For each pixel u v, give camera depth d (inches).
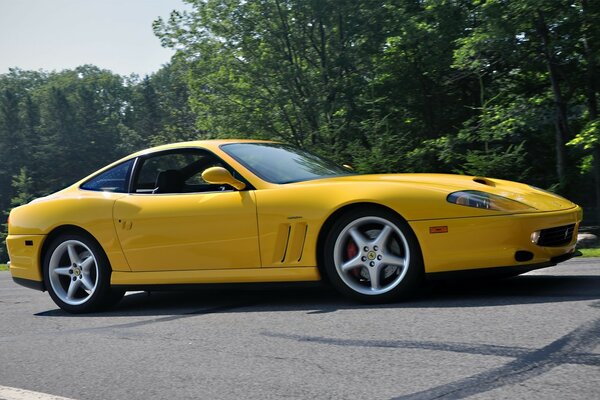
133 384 136.9
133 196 231.5
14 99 3966.5
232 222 209.2
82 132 3917.3
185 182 227.1
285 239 203.5
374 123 745.6
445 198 185.9
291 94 1082.7
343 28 1080.2
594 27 725.3
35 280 249.1
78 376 147.2
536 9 701.3
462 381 118.6
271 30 1109.7
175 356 156.3
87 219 234.8
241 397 122.2
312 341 157.6
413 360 134.0
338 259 197.8
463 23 932.0
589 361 123.2
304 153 243.4
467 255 183.9
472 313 169.3
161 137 3011.8
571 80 797.9
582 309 163.3
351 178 206.7
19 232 251.8
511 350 134.0
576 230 196.5
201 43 1134.4
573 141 727.1
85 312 239.5
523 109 794.8
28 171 3747.5
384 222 191.6
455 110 1043.9
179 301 241.9
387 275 195.3
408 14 1021.2
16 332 209.8
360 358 139.3
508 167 617.3
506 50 768.3
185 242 217.0
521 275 226.8
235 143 233.0
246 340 165.3
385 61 1051.3
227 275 211.9
